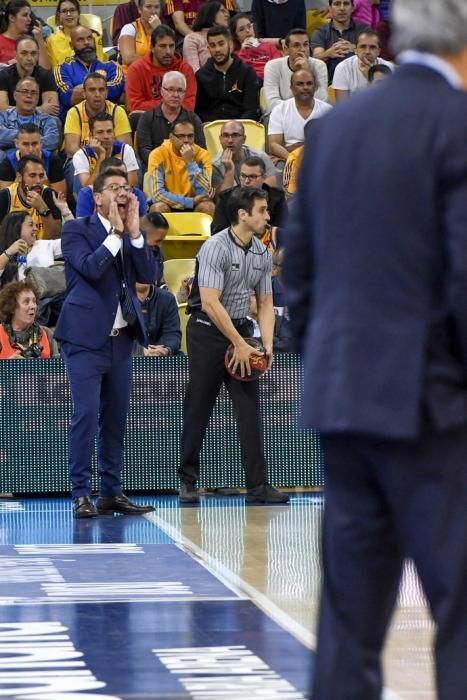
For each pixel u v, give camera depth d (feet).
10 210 76.07
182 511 55.52
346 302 17.65
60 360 62.59
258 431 58.85
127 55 100.12
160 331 66.90
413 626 31.78
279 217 81.35
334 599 18.52
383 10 107.04
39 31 98.63
